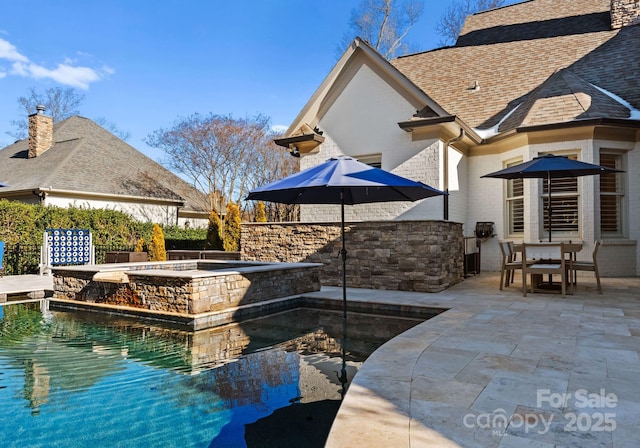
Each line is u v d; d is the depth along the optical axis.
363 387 3.17
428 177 10.66
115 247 15.56
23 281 11.02
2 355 4.80
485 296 7.52
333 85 12.18
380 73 11.52
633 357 3.86
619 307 6.32
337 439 2.36
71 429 3.00
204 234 20.00
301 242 10.02
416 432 2.45
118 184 19.23
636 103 10.31
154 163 23.38
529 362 3.74
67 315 7.27
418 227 8.44
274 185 6.23
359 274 9.14
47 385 3.85
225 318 6.61
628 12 12.64
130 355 4.79
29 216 13.65
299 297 7.99
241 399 3.51
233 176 23.91
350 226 9.30
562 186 10.25
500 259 11.41
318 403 3.42
